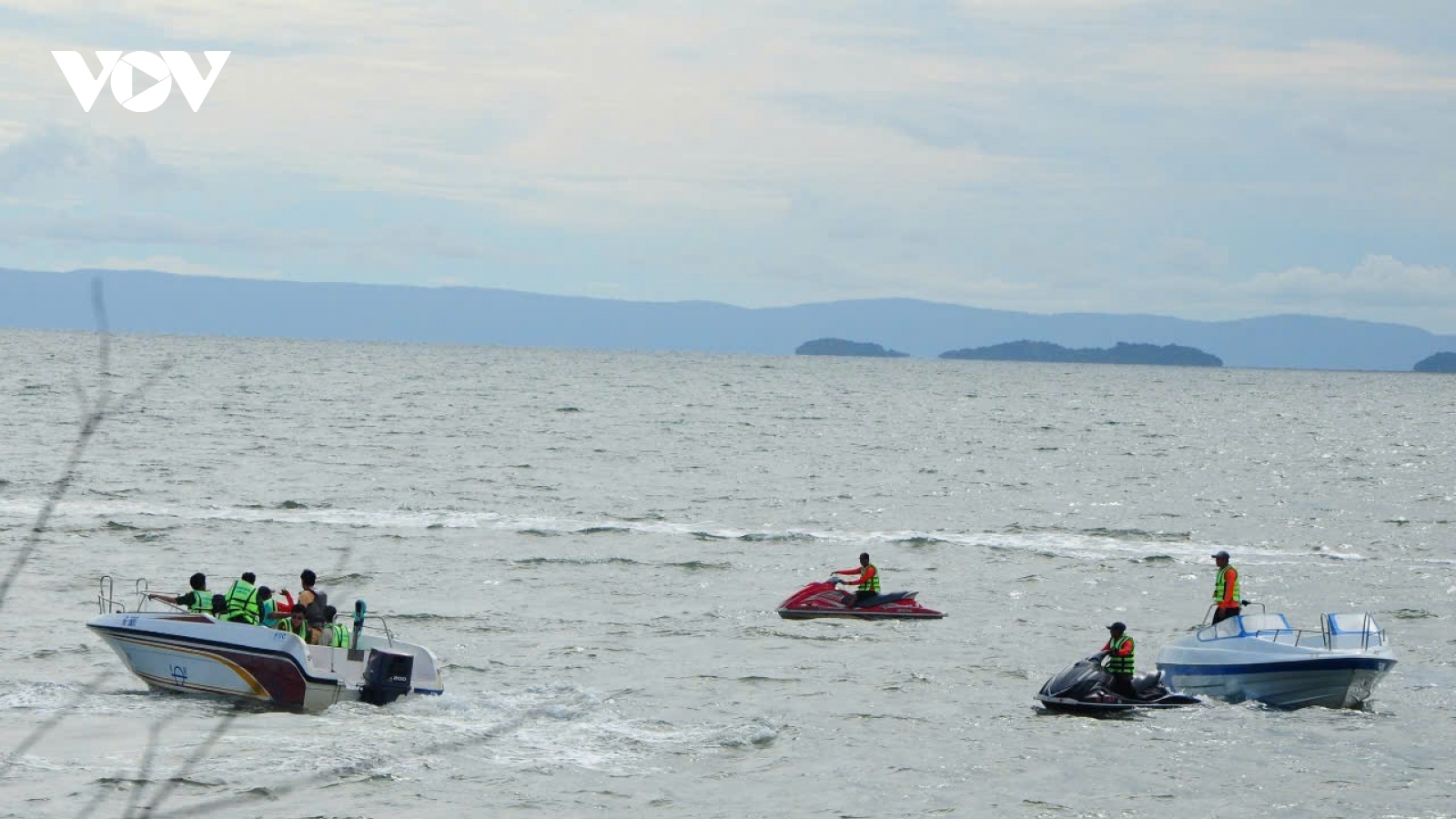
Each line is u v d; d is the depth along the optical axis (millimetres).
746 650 102688
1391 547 170625
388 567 137125
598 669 94438
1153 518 196500
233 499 185000
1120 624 88000
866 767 71688
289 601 85562
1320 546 170625
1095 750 75688
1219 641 90000
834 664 97812
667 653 100625
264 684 77750
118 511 168875
